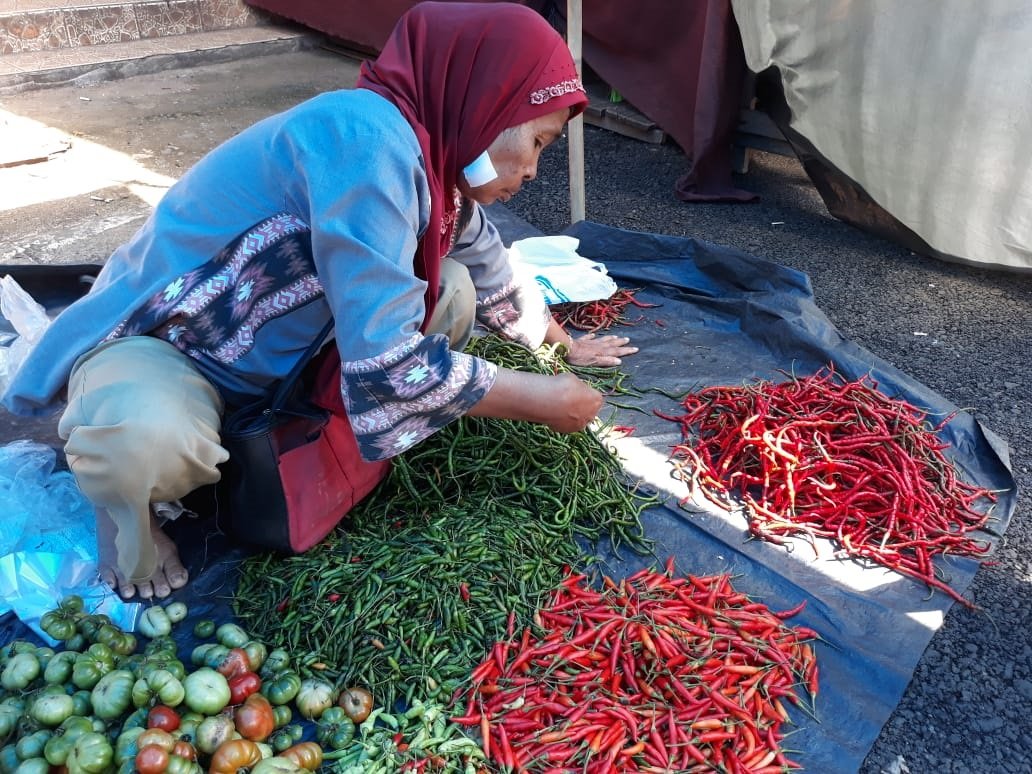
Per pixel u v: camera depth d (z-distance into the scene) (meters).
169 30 8.10
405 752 1.71
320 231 1.74
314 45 8.46
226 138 5.82
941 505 2.43
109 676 1.75
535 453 2.40
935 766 1.86
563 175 5.50
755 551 2.32
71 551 2.19
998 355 3.48
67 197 4.76
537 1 6.17
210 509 2.39
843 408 2.69
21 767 1.61
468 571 2.06
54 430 2.70
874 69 4.06
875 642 2.06
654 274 3.71
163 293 1.97
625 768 1.70
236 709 1.75
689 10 5.27
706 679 1.87
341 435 2.11
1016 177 3.79
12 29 7.09
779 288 3.44
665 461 2.65
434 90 1.80
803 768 1.77
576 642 1.91
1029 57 3.59
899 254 4.41
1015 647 2.14
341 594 2.04
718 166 5.07
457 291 2.31
